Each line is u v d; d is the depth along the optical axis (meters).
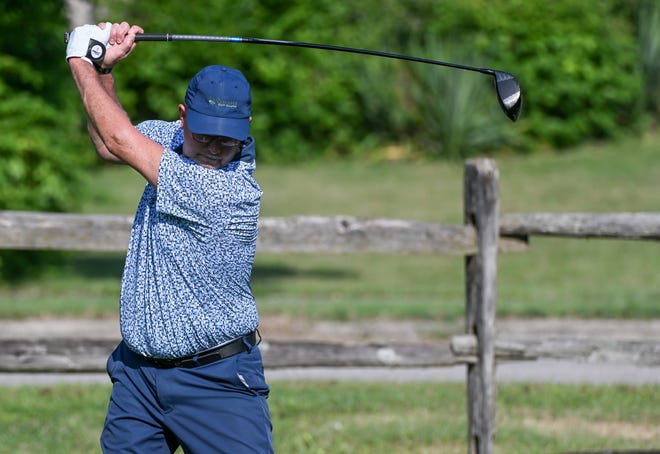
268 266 47.72
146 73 65.62
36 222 21.16
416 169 66.50
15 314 35.97
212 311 14.20
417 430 24.53
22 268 43.84
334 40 68.44
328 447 23.28
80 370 20.86
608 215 20.95
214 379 14.37
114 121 13.84
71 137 45.59
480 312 21.34
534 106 69.62
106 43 14.36
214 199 13.81
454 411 26.59
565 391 28.39
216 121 13.58
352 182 63.22
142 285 14.17
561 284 43.38
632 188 59.56
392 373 31.20
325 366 21.27
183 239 13.97
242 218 14.08
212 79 13.65
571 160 66.94
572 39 69.50
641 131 71.94
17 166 42.38
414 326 35.75
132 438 14.62
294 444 23.30
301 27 67.69
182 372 14.35
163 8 66.06
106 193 58.25
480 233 21.41
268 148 68.88
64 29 44.22
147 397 14.59
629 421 25.73
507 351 21.38
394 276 45.88
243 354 14.57
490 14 69.44
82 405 26.75
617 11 73.06
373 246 21.61
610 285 43.09
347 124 69.62
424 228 21.55
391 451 23.23
